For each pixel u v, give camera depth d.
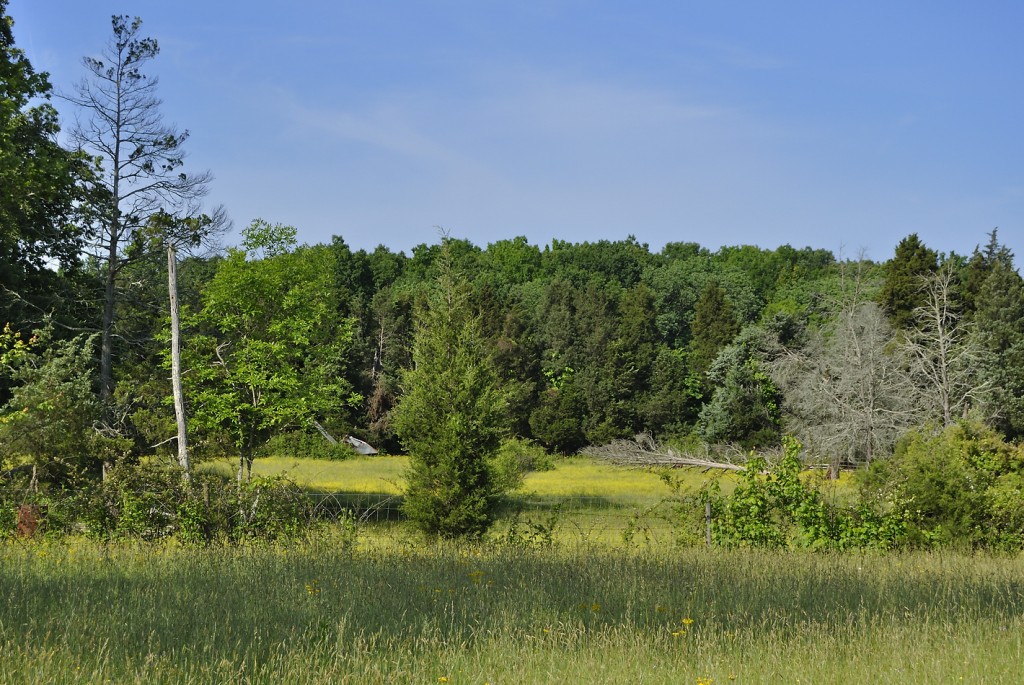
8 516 16.36
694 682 6.51
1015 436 43.62
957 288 53.06
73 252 30.64
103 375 28.89
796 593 10.15
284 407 29.14
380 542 17.97
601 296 73.38
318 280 31.70
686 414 65.75
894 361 42.16
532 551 15.16
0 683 6.03
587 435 63.91
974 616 9.18
